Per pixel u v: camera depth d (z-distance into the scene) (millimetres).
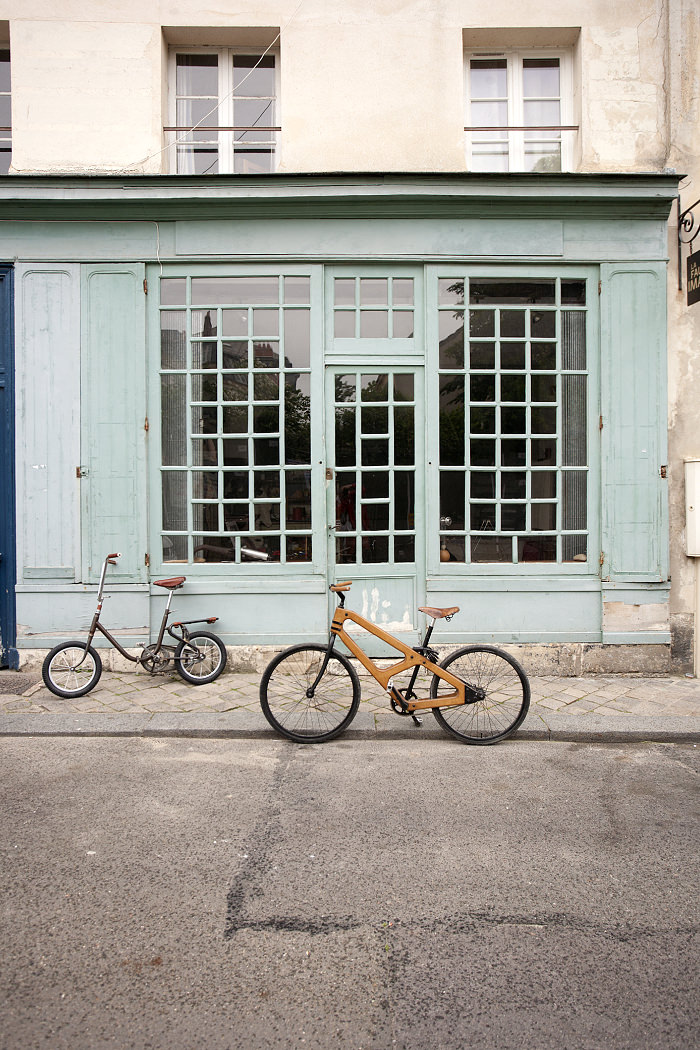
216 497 5934
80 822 3305
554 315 5930
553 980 2246
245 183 5633
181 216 5766
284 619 5875
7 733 4453
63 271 5789
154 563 5875
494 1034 2018
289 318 5914
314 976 2262
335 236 5820
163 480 5918
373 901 2686
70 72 5832
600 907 2652
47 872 2863
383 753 4238
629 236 5832
